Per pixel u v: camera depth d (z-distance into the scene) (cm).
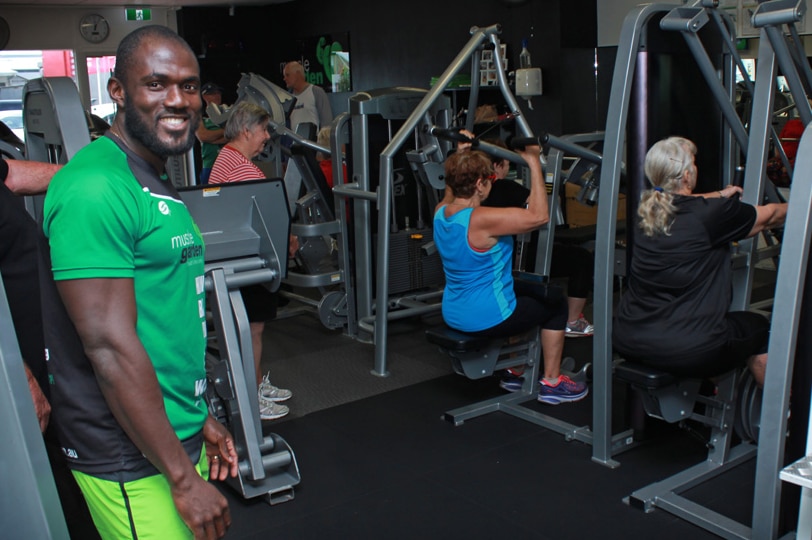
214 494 133
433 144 398
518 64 689
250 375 275
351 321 475
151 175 133
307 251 462
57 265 121
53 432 186
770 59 247
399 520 259
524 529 250
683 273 250
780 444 210
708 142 300
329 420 349
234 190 269
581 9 640
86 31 943
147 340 131
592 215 577
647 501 257
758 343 258
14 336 98
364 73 904
